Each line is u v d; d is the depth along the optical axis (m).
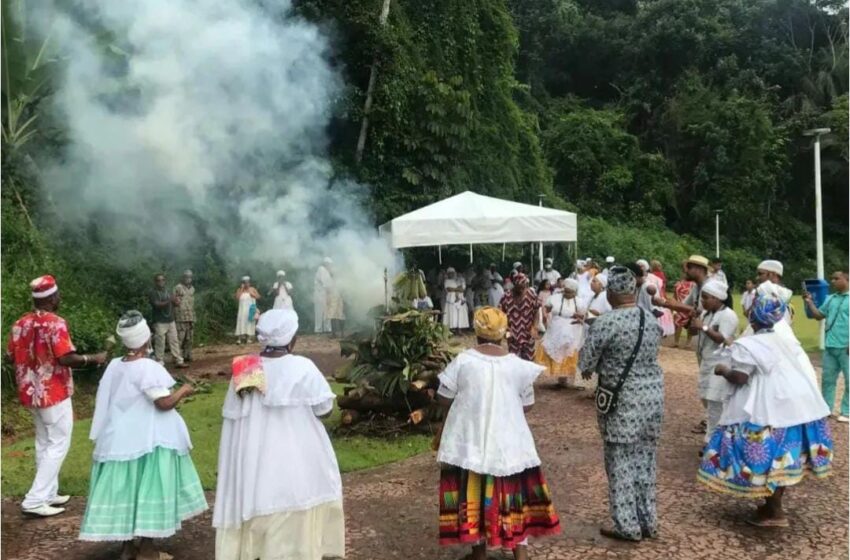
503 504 3.96
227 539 3.79
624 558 4.29
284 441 3.78
